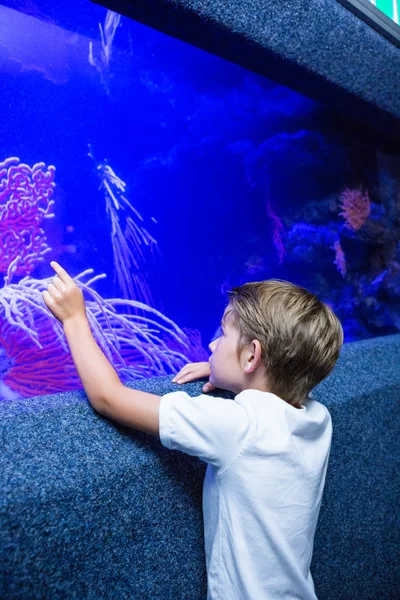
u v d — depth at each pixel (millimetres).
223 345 921
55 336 1896
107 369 846
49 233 2316
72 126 2521
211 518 860
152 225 3201
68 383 1910
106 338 1882
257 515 775
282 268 3426
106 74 2703
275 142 3416
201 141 3455
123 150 2994
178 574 926
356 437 1378
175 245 3264
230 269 3385
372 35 1748
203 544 971
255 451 782
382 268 3402
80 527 762
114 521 813
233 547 784
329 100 2018
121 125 2912
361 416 1393
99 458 821
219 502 816
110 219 2639
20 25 2158
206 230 3367
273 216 3424
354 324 3340
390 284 3377
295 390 893
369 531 1440
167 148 3301
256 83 3266
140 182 3162
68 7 2209
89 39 2438
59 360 1889
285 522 794
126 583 837
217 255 3371
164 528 898
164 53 2922
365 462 1413
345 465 1351
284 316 852
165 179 3291
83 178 2557
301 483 824
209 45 1531
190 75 3188
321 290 3365
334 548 1337
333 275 3385
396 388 1528
